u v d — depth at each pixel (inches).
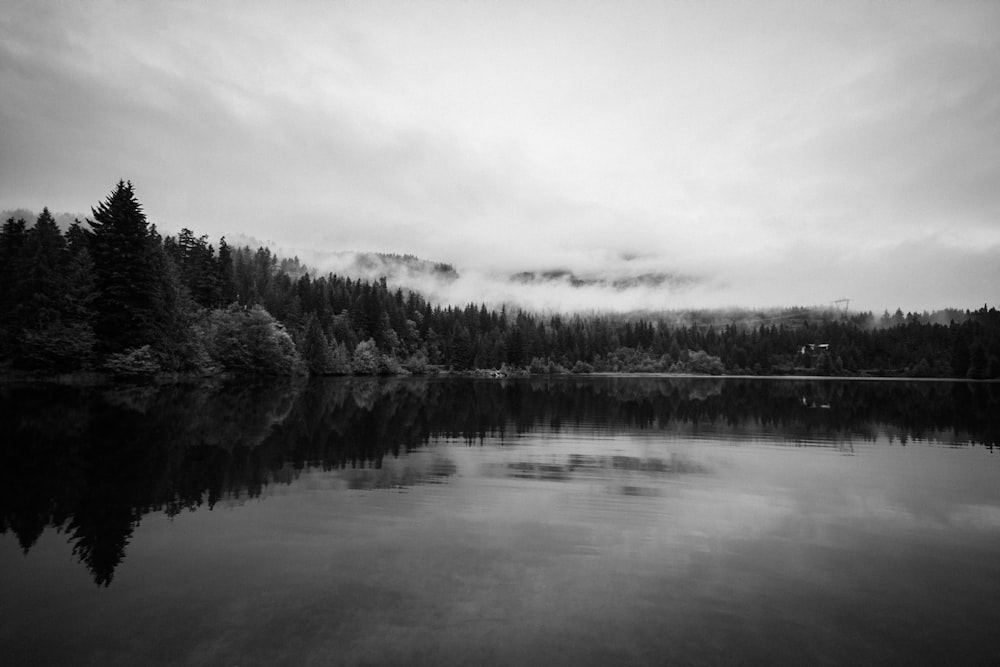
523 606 393.7
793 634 367.2
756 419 1630.2
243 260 6722.4
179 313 2655.0
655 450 1052.5
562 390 3253.0
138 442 978.7
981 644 361.4
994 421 1609.3
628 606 398.9
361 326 5600.4
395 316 6289.4
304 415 1498.5
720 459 968.3
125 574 436.8
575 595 414.6
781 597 422.9
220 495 664.4
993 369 5595.5
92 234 2416.3
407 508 628.1
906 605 414.9
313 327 4296.3
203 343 2864.2
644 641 351.3
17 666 312.5
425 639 345.4
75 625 357.7
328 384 3245.6
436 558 480.7
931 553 525.7
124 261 2397.9
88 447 920.9
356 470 817.5
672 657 333.4
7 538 511.8
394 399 2250.2
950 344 6382.9
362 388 2984.7
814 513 649.0
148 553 480.4
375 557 479.8
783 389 3622.0
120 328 2363.4
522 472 829.2
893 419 1656.0
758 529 585.6
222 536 524.1
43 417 1224.8
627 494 713.6
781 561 496.7
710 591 429.4
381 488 714.2
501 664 320.8
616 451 1032.2
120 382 2293.3
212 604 388.2
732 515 633.6
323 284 6117.1
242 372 3169.3
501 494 698.8
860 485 786.8
